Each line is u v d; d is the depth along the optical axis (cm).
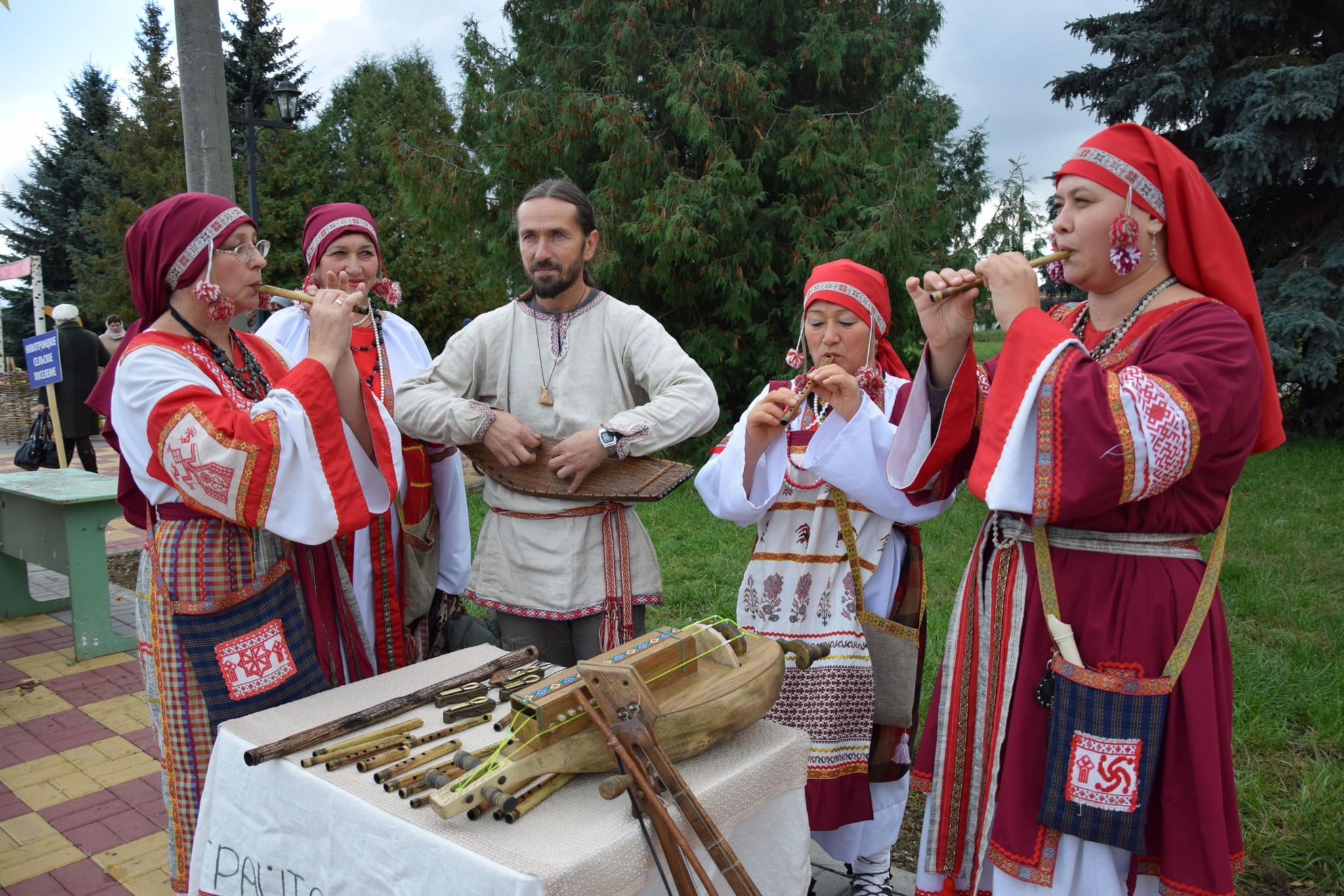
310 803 152
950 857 184
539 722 140
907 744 223
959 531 623
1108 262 165
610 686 143
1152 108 1084
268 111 2361
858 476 205
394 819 137
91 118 2855
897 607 223
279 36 2659
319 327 195
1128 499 152
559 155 809
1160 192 161
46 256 2728
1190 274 164
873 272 232
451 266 1579
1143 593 162
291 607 197
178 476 180
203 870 172
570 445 234
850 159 774
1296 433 1087
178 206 194
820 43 779
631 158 767
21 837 280
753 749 158
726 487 224
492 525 257
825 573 219
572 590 241
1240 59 1096
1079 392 151
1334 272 1038
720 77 757
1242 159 997
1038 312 163
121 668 422
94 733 354
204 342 199
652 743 135
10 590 493
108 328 962
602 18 826
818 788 209
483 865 125
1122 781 158
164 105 1938
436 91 1989
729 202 761
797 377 225
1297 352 1035
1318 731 318
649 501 228
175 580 189
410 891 135
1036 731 168
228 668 189
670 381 242
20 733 354
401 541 258
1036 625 170
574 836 132
